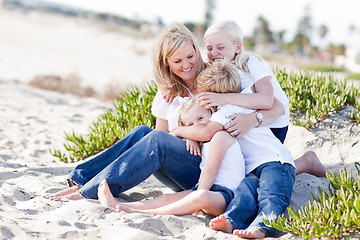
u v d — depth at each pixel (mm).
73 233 2434
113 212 2770
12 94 9148
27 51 25656
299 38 77562
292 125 4410
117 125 4609
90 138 4715
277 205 2730
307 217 2570
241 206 2738
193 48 3301
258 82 3260
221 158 2920
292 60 49156
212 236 2527
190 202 2754
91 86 11977
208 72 3197
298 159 3541
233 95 3121
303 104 4512
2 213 2666
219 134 2982
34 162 4492
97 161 3189
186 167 3125
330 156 3857
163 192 3463
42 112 7293
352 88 4535
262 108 3148
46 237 2381
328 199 2691
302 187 3348
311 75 4938
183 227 2654
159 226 2627
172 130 3416
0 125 5996
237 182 2926
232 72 3184
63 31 65625
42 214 2750
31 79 11898
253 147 3094
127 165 2994
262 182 2855
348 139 3928
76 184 3182
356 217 2412
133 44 48312
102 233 2449
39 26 64438
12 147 5012
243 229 2721
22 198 3094
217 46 3381
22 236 2361
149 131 3232
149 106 4613
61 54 27656
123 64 26422
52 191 3309
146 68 24578
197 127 3076
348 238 2395
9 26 49031
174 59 3252
